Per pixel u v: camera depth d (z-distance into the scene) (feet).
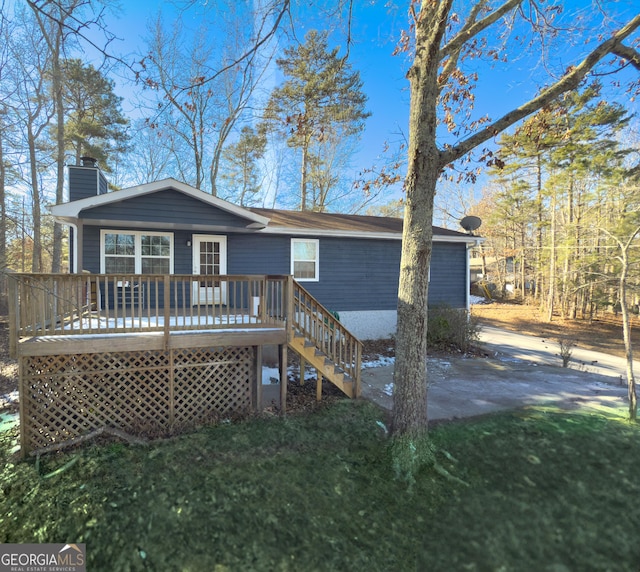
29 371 14.85
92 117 53.62
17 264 69.36
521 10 17.71
